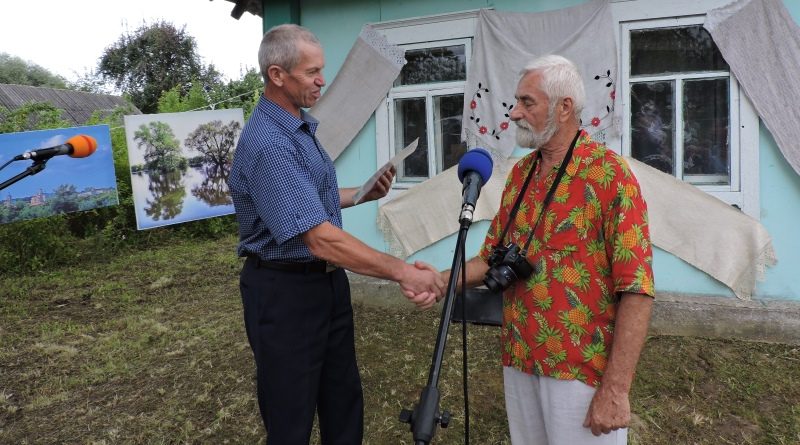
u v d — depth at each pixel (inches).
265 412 86.9
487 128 167.8
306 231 74.5
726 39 144.0
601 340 66.7
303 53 77.8
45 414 134.4
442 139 178.9
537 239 69.0
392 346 157.6
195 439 119.3
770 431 110.7
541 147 69.7
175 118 236.1
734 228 149.1
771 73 141.4
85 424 128.3
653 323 154.1
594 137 156.3
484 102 167.2
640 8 150.5
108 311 217.0
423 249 181.5
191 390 141.6
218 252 313.7
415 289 76.8
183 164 240.1
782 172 145.4
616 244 63.2
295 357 83.7
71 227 331.9
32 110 311.3
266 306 82.7
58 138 235.6
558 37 156.5
